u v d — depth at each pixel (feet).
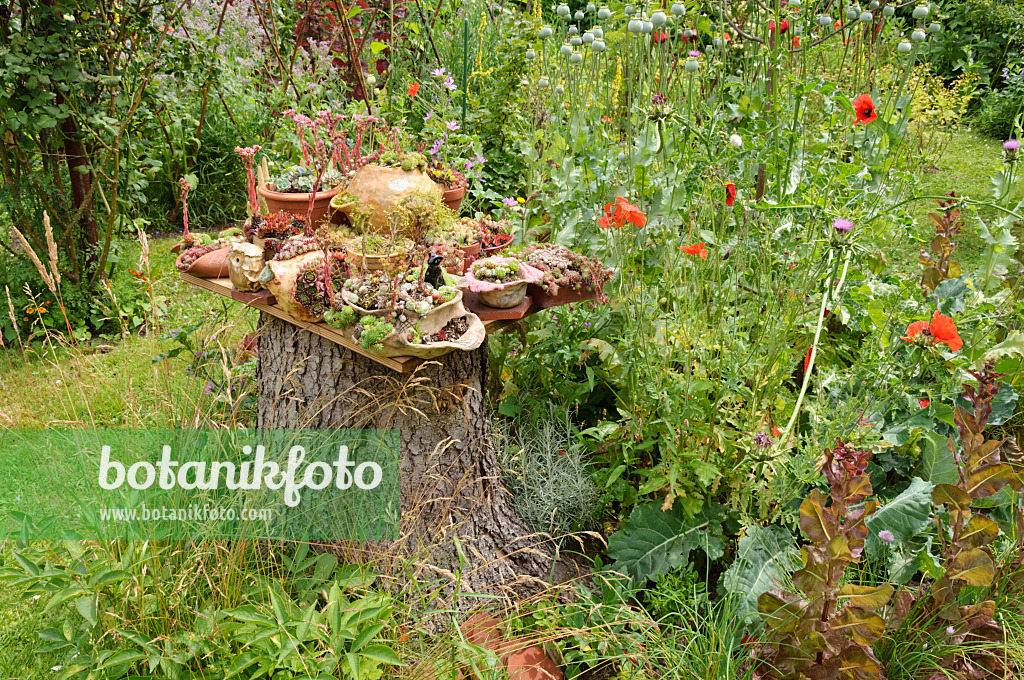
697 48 14.07
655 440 8.13
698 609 7.48
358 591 7.07
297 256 7.08
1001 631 6.49
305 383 7.66
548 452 8.53
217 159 18.44
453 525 7.75
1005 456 7.32
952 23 23.66
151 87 14.37
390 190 7.33
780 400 8.23
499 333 9.31
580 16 12.14
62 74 12.31
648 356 8.03
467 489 7.95
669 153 9.00
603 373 9.07
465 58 15.08
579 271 7.93
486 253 8.38
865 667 6.03
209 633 6.29
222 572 6.89
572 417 9.61
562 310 9.03
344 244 7.06
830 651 5.99
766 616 6.24
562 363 9.27
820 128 11.71
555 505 8.41
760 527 7.63
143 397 9.93
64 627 6.44
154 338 11.00
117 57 13.52
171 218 17.75
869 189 10.39
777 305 8.45
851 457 6.09
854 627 5.93
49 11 12.12
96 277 13.29
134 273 11.26
